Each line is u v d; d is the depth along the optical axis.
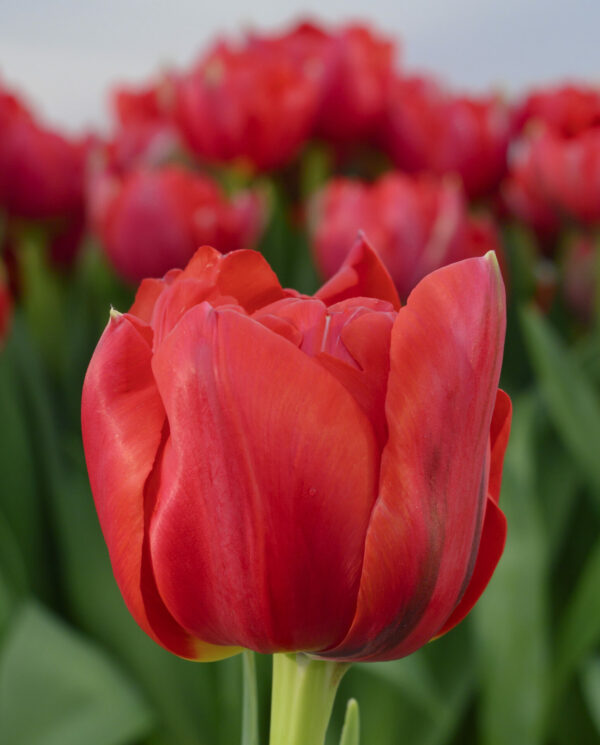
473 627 0.55
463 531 0.28
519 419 0.65
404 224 0.62
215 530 0.28
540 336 0.61
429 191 0.65
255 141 0.74
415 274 0.63
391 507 0.27
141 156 0.91
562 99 0.86
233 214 0.71
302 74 0.77
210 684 0.59
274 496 0.27
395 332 0.27
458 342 0.27
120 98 1.00
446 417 0.27
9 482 0.64
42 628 0.56
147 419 0.28
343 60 0.76
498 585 0.52
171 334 0.27
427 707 0.56
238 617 0.28
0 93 0.82
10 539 0.62
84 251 0.87
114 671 0.56
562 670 0.58
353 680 0.58
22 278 0.85
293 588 0.28
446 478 0.27
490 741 0.52
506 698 0.51
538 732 0.51
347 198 0.64
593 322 0.82
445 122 0.78
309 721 0.30
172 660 0.59
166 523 0.28
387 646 0.28
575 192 0.73
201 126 0.75
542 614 0.53
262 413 0.27
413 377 0.27
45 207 0.81
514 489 0.55
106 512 0.28
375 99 0.78
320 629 0.28
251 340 0.27
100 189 0.72
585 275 0.81
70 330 0.83
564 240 0.86
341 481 0.27
